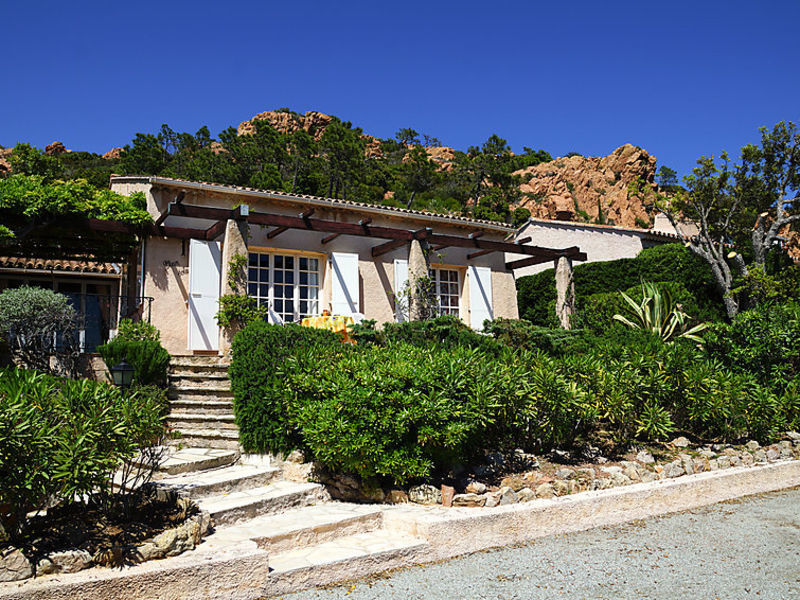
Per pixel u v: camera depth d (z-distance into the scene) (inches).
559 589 164.9
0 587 130.0
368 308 499.2
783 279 731.4
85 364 326.0
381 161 2245.3
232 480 216.5
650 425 295.3
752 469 303.9
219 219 376.8
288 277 478.0
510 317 583.5
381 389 220.4
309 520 195.2
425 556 187.8
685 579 174.4
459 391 232.5
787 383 376.8
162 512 181.9
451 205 2178.9
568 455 278.4
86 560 144.0
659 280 734.5
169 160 2182.6
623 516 242.7
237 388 255.8
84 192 396.2
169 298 413.7
